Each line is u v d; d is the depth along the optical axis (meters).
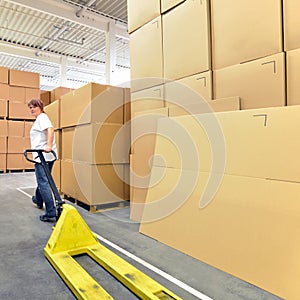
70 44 8.03
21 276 1.57
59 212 2.09
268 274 1.36
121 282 1.49
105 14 6.46
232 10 1.83
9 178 5.89
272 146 1.44
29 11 6.14
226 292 1.37
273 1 1.60
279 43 1.57
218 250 1.64
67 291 1.41
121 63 9.57
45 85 12.00
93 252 1.78
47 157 2.63
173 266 1.67
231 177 1.64
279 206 1.37
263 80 1.64
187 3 2.13
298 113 1.36
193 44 2.08
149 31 2.51
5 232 2.34
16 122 6.99
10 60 9.30
